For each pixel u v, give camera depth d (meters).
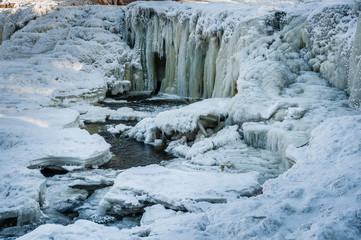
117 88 21.84
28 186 7.91
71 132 12.20
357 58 11.45
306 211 5.22
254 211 5.49
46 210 7.88
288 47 14.60
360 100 10.90
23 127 12.05
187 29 20.78
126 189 7.74
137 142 13.38
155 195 7.35
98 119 16.19
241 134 12.12
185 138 12.64
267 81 13.16
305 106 11.20
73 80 20.08
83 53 22.36
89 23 25.11
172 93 22.41
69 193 8.74
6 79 18.00
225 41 17.86
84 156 10.21
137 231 5.33
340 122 7.96
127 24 24.73
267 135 11.04
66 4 30.19
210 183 7.87
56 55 22.30
